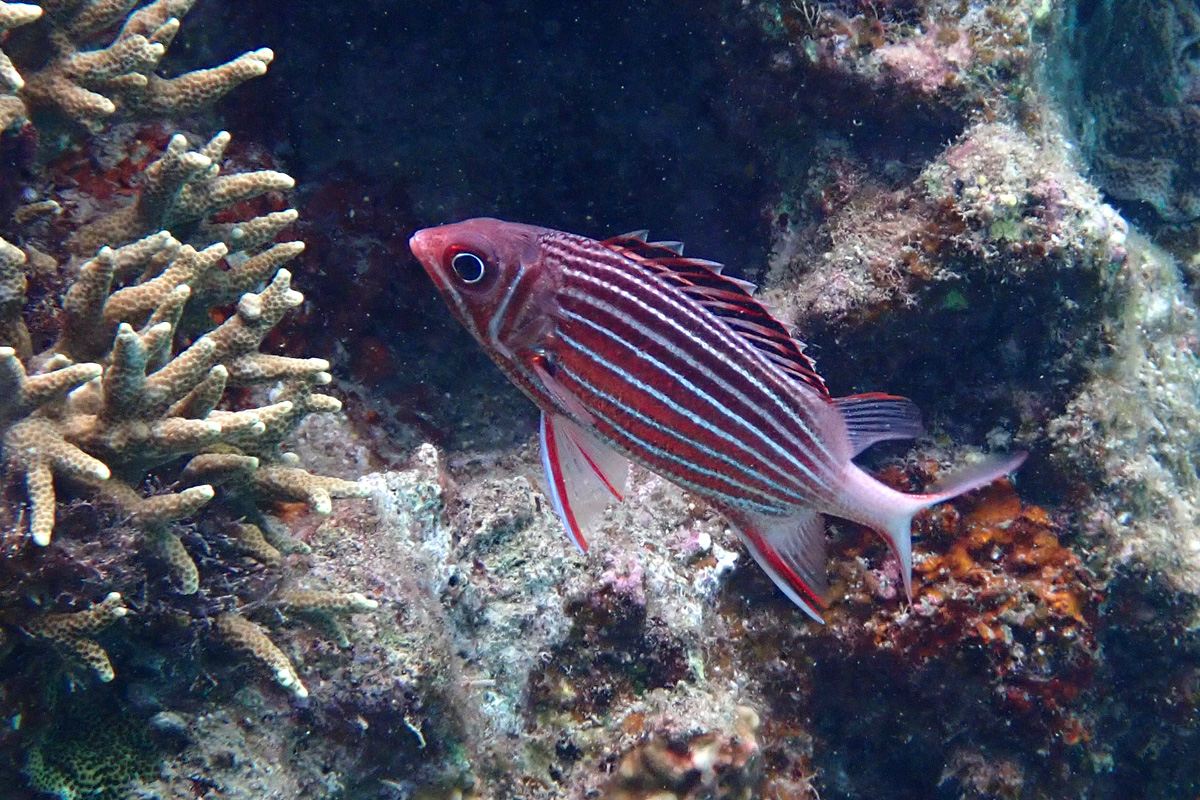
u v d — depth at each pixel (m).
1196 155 1.15
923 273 0.76
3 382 0.61
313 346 0.76
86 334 0.64
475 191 0.86
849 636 0.77
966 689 0.76
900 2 0.77
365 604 0.66
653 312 0.63
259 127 0.77
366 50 0.81
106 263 0.63
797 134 0.80
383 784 0.67
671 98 0.86
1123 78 1.15
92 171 0.68
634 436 0.64
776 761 0.77
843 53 0.77
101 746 0.63
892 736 0.79
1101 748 0.81
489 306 0.62
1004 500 0.78
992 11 0.77
